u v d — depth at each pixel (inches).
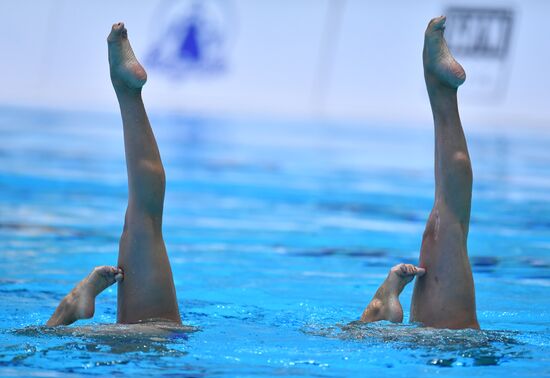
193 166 1391.5
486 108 1953.7
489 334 399.2
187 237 813.2
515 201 1088.8
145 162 393.7
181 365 351.6
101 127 1918.1
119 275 398.3
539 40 1950.1
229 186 1195.9
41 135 1738.4
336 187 1213.7
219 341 393.4
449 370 350.3
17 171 1251.8
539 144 1782.7
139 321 397.7
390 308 411.2
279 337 406.3
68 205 986.7
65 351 364.8
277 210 1008.9
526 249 761.0
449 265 398.9
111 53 394.6
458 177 396.8
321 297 550.0
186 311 488.7
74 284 578.2
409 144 1803.6
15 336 386.0
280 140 1795.0
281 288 581.0
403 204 1074.7
